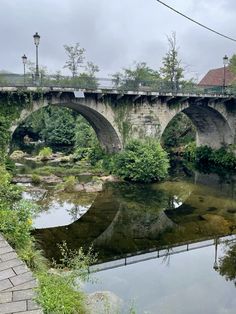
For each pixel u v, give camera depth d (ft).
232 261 35.83
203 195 64.08
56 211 53.52
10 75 62.80
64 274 21.83
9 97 63.57
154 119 83.46
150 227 47.37
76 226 47.57
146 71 143.95
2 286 17.03
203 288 29.63
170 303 26.66
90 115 84.07
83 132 115.85
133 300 24.99
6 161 66.23
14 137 154.92
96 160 90.33
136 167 72.13
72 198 60.54
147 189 67.82
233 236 43.21
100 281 29.91
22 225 24.43
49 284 17.79
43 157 106.63
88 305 20.72
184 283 30.55
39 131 158.10
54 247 39.78
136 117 80.89
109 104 76.95
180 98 86.22
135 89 78.64
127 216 51.88
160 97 83.30
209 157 103.81
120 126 78.95
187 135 128.77
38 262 22.56
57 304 15.81
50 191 63.93
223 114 98.02
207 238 42.68
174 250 38.34
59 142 145.48
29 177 72.13
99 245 40.78
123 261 33.96
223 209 55.11
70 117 148.87
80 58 149.89
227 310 25.98
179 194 64.39
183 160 111.14
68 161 101.14
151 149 74.54
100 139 92.48
